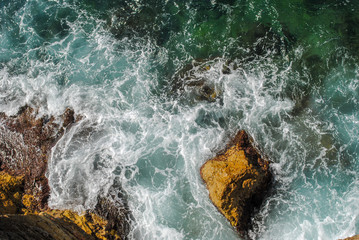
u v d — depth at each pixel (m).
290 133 9.19
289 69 10.03
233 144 9.09
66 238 7.30
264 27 10.70
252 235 8.17
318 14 10.66
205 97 9.96
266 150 8.98
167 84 10.49
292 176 8.74
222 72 10.20
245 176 8.13
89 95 10.44
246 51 10.48
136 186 9.05
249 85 9.94
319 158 8.88
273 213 8.36
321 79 9.84
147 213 8.70
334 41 10.23
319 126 9.25
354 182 8.59
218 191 8.12
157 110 10.08
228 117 9.57
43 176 9.41
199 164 9.06
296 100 9.63
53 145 9.79
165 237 8.40
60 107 10.31
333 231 8.03
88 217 8.65
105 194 8.95
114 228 8.57
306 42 10.31
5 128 10.28
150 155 9.41
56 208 8.84
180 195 8.84
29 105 10.48
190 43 10.97
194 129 9.59
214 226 8.35
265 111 9.52
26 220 6.92
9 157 9.97
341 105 9.51
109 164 9.34
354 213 8.18
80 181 9.20
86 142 9.73
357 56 9.98
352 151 8.95
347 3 10.69
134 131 9.80
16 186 9.27
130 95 10.43
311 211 8.33
